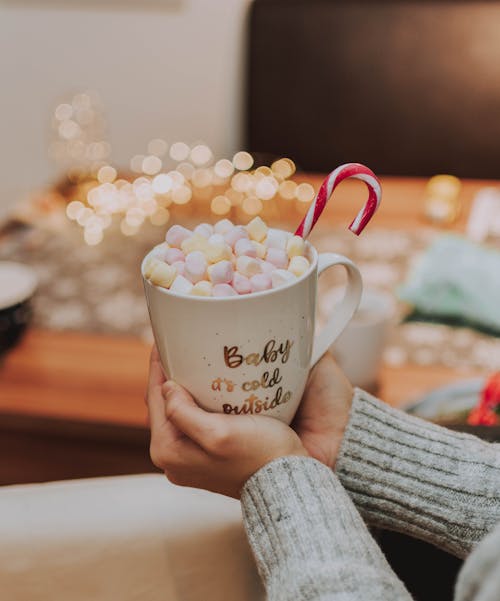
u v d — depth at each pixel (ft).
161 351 1.69
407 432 1.84
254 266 1.59
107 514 1.85
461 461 1.80
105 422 2.46
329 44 5.13
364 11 5.06
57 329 2.83
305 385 1.82
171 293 1.57
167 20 5.55
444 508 1.78
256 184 3.77
